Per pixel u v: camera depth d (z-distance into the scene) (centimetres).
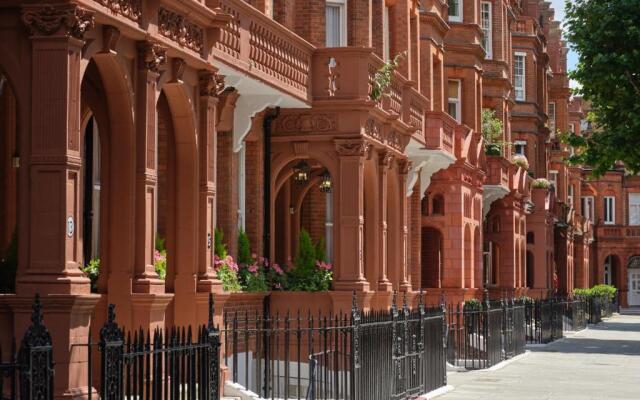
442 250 5928
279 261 3950
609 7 4991
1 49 1972
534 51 8994
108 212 2272
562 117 10831
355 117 3597
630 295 14375
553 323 6450
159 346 1820
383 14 4497
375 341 2709
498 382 3722
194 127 2577
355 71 3594
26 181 1961
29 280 1933
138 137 2288
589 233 13162
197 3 2467
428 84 5281
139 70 2289
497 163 6812
